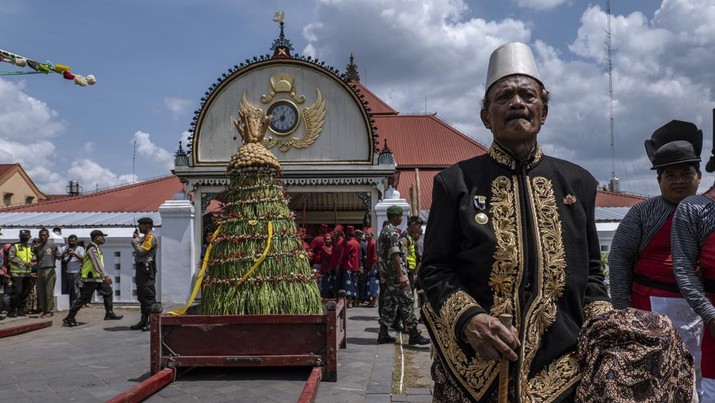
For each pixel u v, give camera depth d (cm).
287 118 1544
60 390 634
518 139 256
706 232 368
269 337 655
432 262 255
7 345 919
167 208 1495
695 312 371
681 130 425
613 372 223
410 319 884
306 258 744
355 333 1012
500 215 247
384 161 1530
